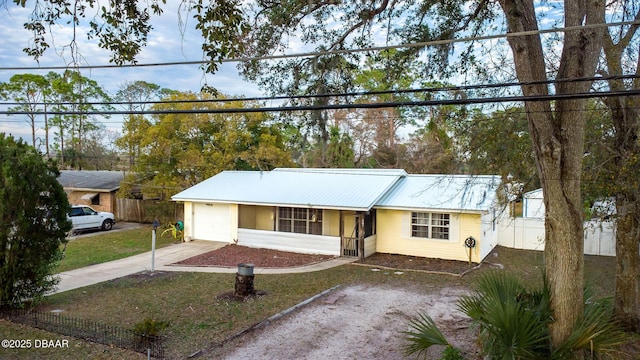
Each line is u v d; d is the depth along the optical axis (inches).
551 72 359.6
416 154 1123.9
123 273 562.6
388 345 329.1
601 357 250.8
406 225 693.9
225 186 834.8
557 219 249.9
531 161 410.0
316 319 389.7
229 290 486.3
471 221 645.3
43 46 232.2
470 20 352.5
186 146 928.9
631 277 330.3
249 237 762.8
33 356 300.7
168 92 1258.0
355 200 679.7
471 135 433.4
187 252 707.4
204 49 222.4
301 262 646.5
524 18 249.9
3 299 389.1
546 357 239.9
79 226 861.8
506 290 273.9
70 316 390.0
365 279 546.9
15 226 388.2
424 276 562.6
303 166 1168.2
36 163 394.0
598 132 344.5
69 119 1448.1
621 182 324.5
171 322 377.4
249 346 324.8
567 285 247.4
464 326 368.2
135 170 911.0
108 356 301.3
